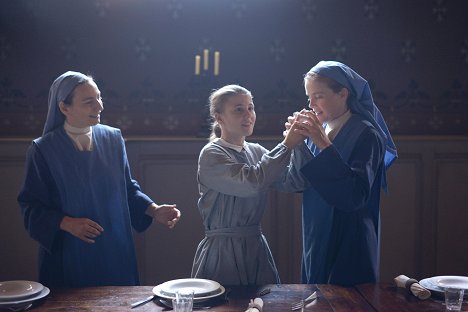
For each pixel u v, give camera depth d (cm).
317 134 241
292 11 442
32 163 275
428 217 419
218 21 439
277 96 445
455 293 208
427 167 417
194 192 405
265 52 443
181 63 439
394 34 446
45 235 264
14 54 430
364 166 245
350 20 444
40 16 429
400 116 450
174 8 437
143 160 400
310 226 263
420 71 449
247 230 258
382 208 416
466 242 421
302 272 276
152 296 230
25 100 432
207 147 259
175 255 405
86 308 220
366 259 253
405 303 226
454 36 448
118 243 280
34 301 226
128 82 438
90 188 275
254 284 254
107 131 290
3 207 395
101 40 434
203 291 228
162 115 441
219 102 259
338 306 223
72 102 274
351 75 257
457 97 452
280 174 249
